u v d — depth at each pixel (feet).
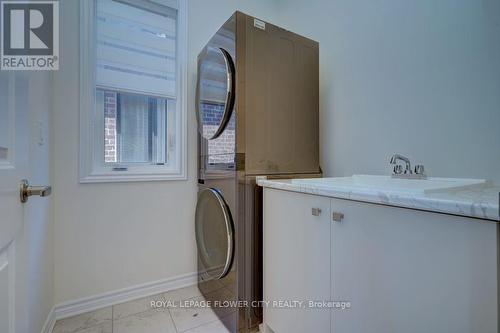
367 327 2.68
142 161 5.98
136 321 4.75
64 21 4.88
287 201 3.84
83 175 5.05
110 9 5.42
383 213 2.55
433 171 4.18
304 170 5.25
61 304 4.82
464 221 1.96
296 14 7.00
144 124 6.00
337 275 3.03
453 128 3.95
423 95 4.32
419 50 4.37
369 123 5.16
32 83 3.42
